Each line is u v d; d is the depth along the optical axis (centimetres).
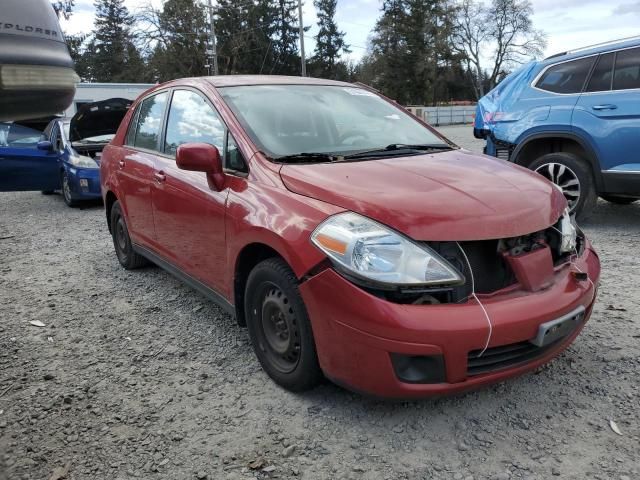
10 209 963
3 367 336
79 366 335
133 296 456
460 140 2042
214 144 352
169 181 387
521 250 262
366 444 252
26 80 182
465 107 4688
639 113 537
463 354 234
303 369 275
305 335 268
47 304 444
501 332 237
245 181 314
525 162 654
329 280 247
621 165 555
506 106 669
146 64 5297
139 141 468
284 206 279
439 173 295
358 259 240
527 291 254
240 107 352
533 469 231
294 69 6222
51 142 997
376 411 276
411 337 229
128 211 473
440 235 242
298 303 268
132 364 336
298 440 256
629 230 598
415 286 236
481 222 249
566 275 277
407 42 6259
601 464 232
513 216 257
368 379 242
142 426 271
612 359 318
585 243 318
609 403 276
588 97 582
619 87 563
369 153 336
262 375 316
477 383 242
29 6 185
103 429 269
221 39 5528
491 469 232
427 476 230
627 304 393
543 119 614
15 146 955
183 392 301
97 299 452
